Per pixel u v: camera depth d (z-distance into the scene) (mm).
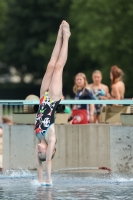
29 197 22281
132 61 94438
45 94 26031
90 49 97312
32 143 30500
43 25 124375
